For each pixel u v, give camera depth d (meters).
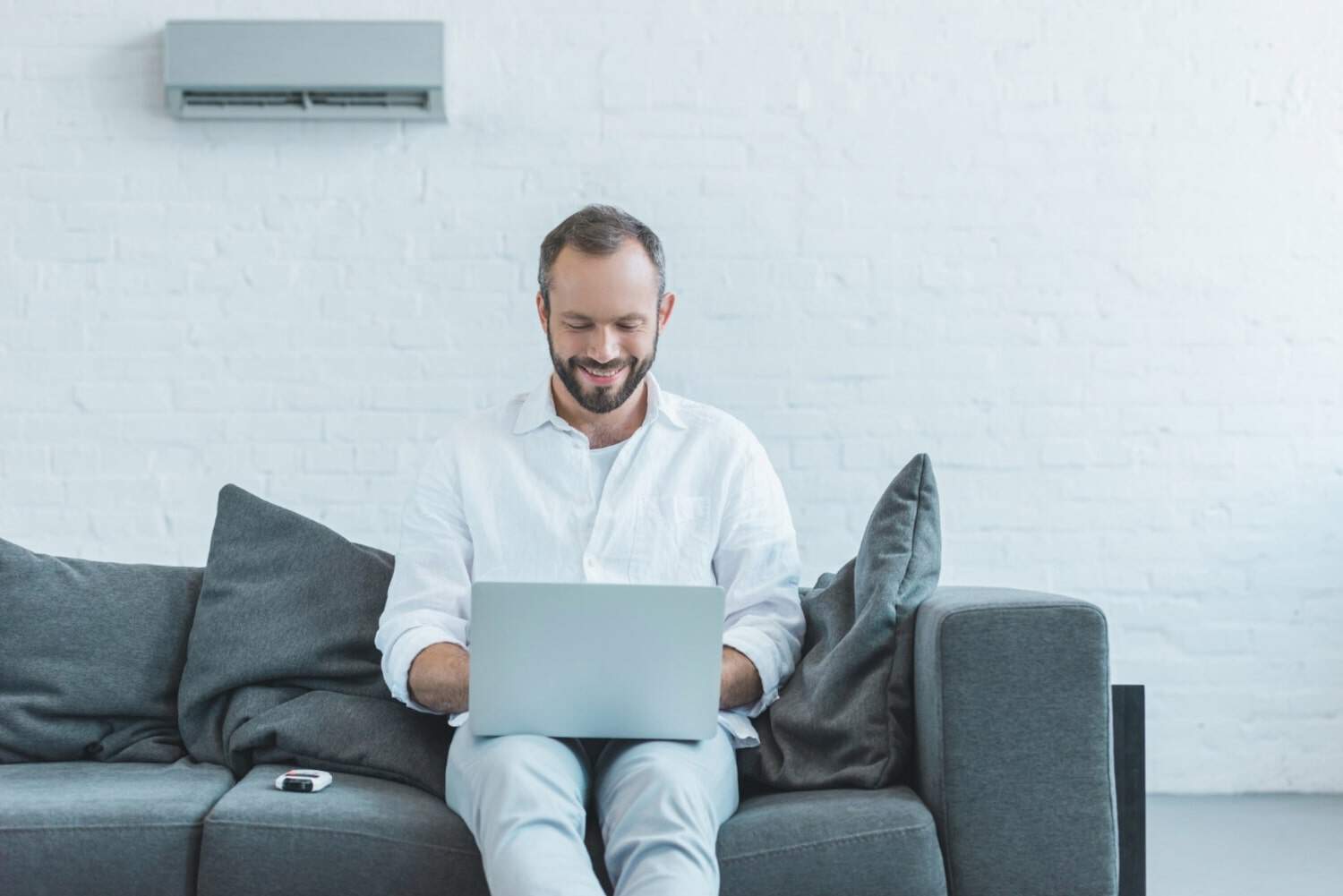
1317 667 3.87
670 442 2.29
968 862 1.85
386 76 3.73
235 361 3.80
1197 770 3.86
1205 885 2.96
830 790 2.00
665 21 3.86
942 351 3.87
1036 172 3.88
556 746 1.88
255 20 3.74
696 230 3.86
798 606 2.24
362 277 3.83
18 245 3.77
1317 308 3.89
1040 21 3.89
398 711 2.25
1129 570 3.87
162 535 3.78
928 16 3.88
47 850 1.91
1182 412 3.88
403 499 3.81
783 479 3.84
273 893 1.86
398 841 1.87
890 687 2.04
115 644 2.43
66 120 3.79
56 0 3.80
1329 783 3.86
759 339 3.85
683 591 1.87
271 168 3.82
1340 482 3.88
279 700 2.33
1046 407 3.88
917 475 2.18
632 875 1.70
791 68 3.87
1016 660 1.87
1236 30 3.90
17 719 2.35
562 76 3.86
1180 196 3.89
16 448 3.76
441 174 3.84
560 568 2.21
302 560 2.44
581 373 2.16
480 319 3.83
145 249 3.80
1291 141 3.89
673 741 1.90
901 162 3.88
